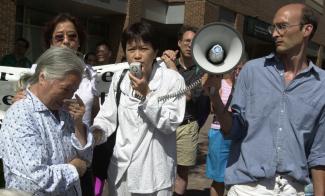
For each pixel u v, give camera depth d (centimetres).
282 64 271
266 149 267
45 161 221
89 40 1530
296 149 263
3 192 179
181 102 300
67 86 221
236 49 256
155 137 297
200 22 1644
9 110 225
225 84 450
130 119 297
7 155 214
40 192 214
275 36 268
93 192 306
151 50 299
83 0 1254
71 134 240
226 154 485
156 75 301
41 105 224
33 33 1323
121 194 304
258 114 270
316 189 270
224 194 560
